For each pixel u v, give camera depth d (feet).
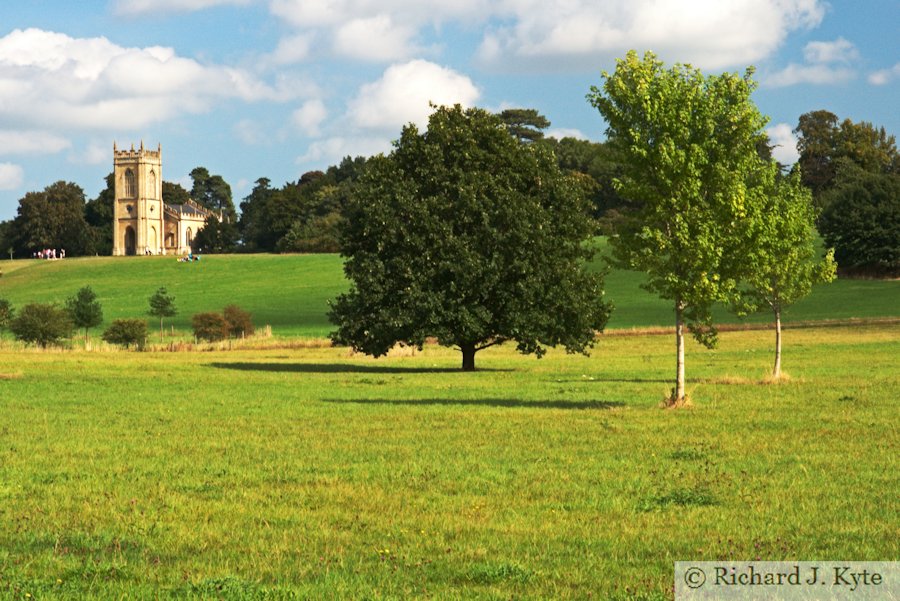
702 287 120.37
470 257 201.77
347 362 243.40
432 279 206.49
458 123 226.58
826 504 61.21
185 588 42.24
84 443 90.89
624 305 443.32
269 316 449.06
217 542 51.85
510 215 206.39
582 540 52.08
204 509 60.34
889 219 495.82
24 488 67.72
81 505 61.67
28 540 52.11
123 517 58.08
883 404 123.85
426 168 218.38
